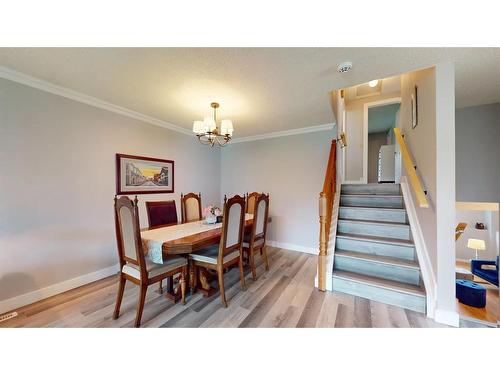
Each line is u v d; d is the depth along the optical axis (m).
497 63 1.73
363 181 4.52
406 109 2.84
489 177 2.85
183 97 2.33
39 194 2.04
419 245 2.04
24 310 1.84
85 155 2.38
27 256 1.96
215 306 1.91
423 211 2.04
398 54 1.50
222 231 1.92
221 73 1.80
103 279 2.51
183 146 3.73
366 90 4.33
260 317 1.73
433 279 1.75
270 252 3.64
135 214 1.57
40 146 2.04
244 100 2.40
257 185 4.21
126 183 2.79
